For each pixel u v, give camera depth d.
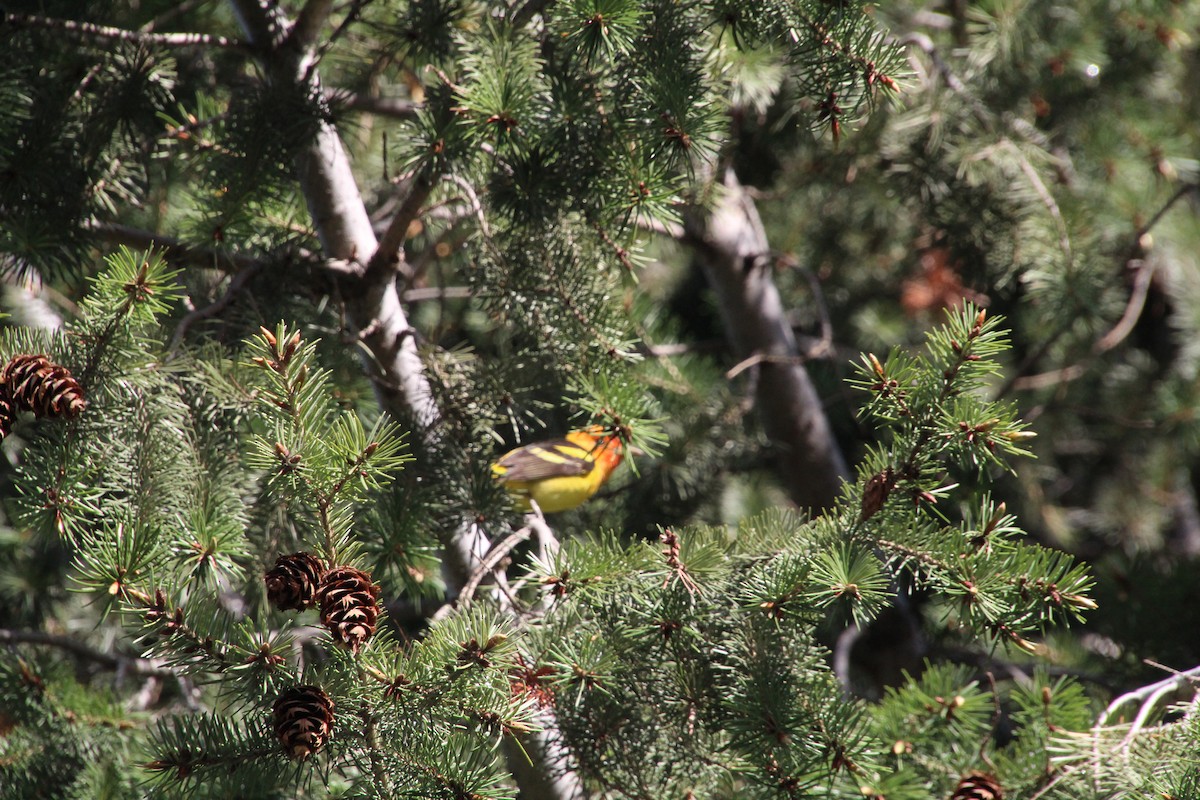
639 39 5.59
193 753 4.07
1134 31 11.06
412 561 5.68
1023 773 5.66
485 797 4.21
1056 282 9.65
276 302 6.68
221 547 4.43
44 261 6.46
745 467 11.33
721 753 5.13
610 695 4.80
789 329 11.97
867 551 4.69
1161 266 13.59
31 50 6.54
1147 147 11.03
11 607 10.34
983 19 10.08
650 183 5.75
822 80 5.39
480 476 6.35
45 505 4.52
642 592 5.02
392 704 4.14
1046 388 14.13
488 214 6.71
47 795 7.51
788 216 12.84
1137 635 8.91
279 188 6.57
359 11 6.80
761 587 4.82
